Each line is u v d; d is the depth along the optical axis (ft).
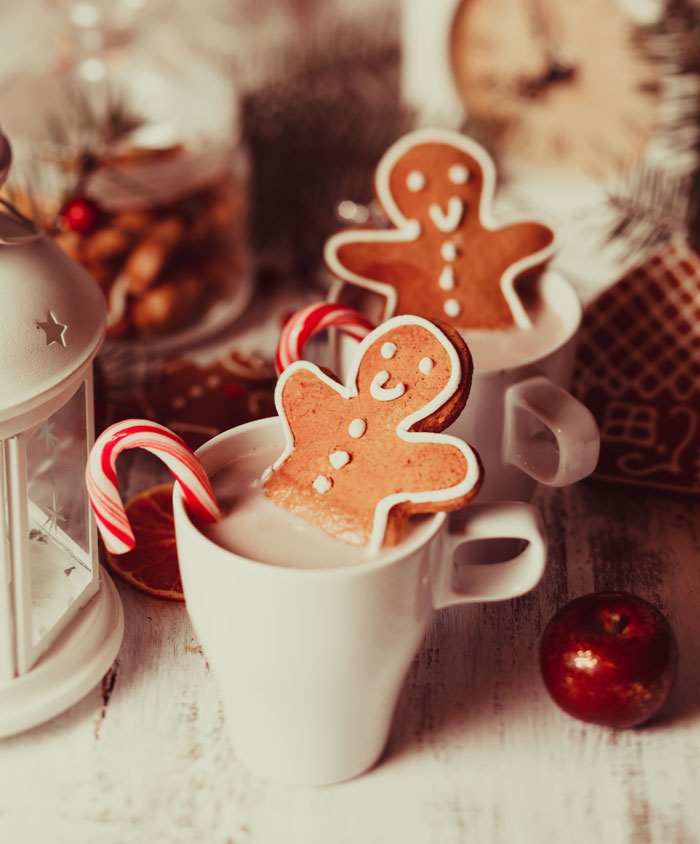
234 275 2.88
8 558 1.97
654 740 2.11
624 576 2.34
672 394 2.46
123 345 2.78
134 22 2.87
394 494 1.90
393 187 2.33
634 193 2.82
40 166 2.65
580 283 2.92
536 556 2.00
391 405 1.95
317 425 1.98
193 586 1.93
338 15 3.32
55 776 2.06
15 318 1.93
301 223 3.03
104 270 2.68
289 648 1.88
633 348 2.48
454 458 1.90
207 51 3.33
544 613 2.28
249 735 2.03
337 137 2.96
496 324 2.30
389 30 3.12
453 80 2.84
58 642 2.10
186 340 2.81
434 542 1.92
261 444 2.07
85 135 2.69
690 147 2.76
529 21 2.75
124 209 2.68
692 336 2.46
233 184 2.85
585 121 2.80
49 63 2.86
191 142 2.75
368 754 2.05
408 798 2.04
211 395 2.56
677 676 2.15
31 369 1.92
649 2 2.68
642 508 2.47
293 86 2.99
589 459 2.14
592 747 2.10
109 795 2.04
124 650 2.22
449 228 2.32
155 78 2.90
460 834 2.00
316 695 1.94
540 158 2.85
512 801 2.04
